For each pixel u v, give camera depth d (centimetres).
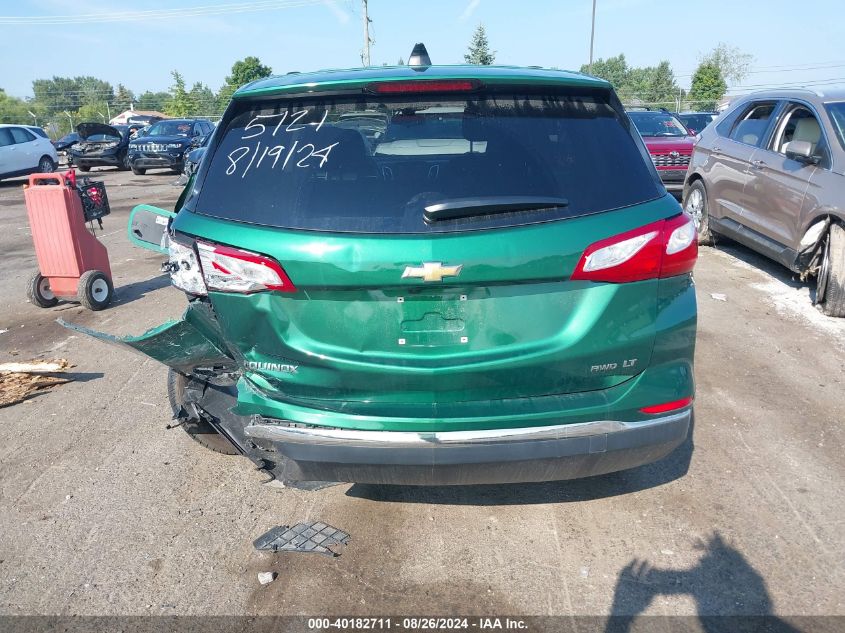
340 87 268
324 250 243
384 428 254
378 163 262
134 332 604
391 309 249
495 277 243
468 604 271
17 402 458
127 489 354
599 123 277
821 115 652
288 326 256
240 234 255
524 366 254
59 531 320
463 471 259
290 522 324
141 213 419
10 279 816
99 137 2352
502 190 255
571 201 254
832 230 597
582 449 259
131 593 279
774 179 685
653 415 266
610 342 257
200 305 286
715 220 825
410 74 273
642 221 255
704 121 1983
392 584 282
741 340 551
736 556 296
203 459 383
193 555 302
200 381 334
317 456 259
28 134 2083
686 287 273
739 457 376
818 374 485
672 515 326
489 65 312
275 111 279
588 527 318
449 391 256
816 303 624
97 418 435
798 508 329
